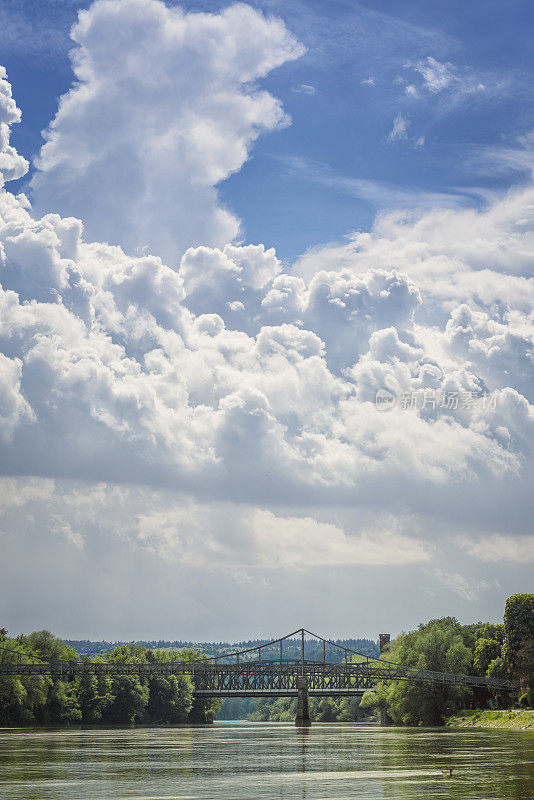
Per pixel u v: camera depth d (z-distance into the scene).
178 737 174.62
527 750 114.38
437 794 69.75
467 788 73.25
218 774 88.50
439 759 101.75
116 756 113.06
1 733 179.75
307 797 69.56
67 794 71.56
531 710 193.25
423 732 179.88
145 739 161.25
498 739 142.62
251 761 105.44
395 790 72.81
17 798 68.94
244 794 72.00
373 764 97.50
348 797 69.00
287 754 117.31
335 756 111.50
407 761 100.19
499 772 85.56
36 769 92.38
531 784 75.50
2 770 91.25
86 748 128.88
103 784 78.81
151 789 75.25
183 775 87.38
